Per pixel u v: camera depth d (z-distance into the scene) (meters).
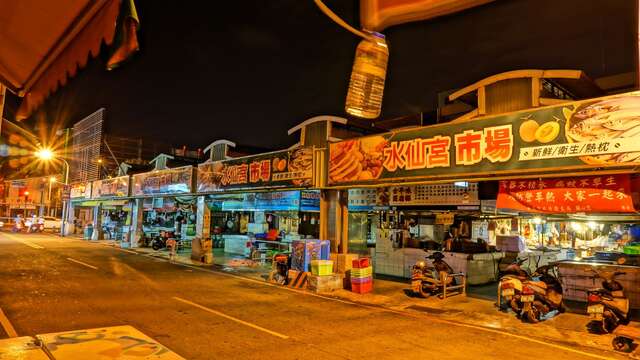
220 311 8.73
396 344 6.81
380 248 15.70
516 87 9.48
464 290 11.51
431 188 13.27
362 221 18.36
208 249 18.03
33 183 55.28
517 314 9.16
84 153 50.62
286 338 6.88
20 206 54.62
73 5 1.98
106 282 11.90
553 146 8.39
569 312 9.57
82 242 27.47
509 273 9.62
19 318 7.55
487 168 9.37
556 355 6.53
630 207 7.73
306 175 13.80
